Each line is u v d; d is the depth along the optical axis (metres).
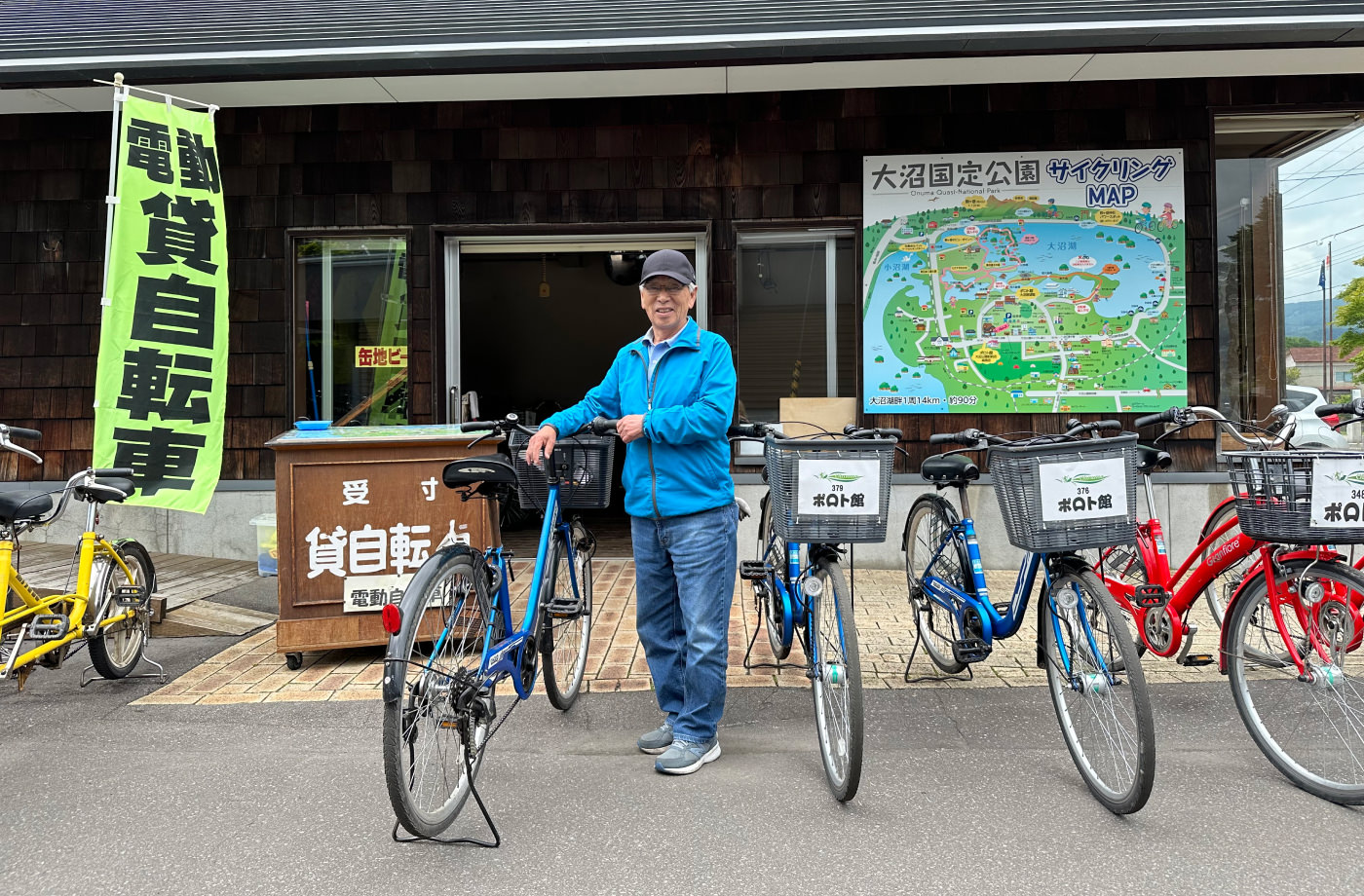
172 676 3.87
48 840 2.40
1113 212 5.84
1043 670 3.83
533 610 2.88
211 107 5.12
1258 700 3.38
